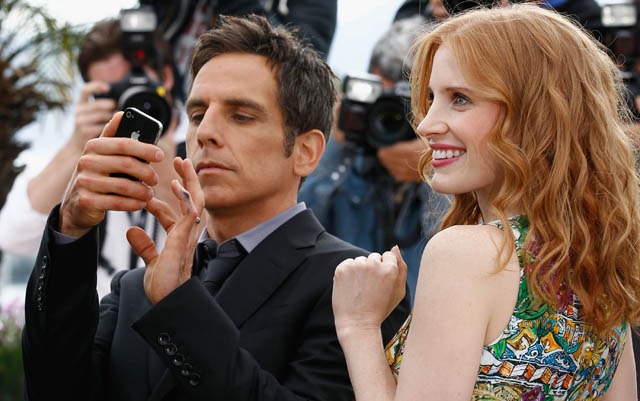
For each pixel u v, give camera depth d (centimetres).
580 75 213
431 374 200
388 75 423
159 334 232
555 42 212
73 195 243
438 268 206
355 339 221
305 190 407
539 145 209
